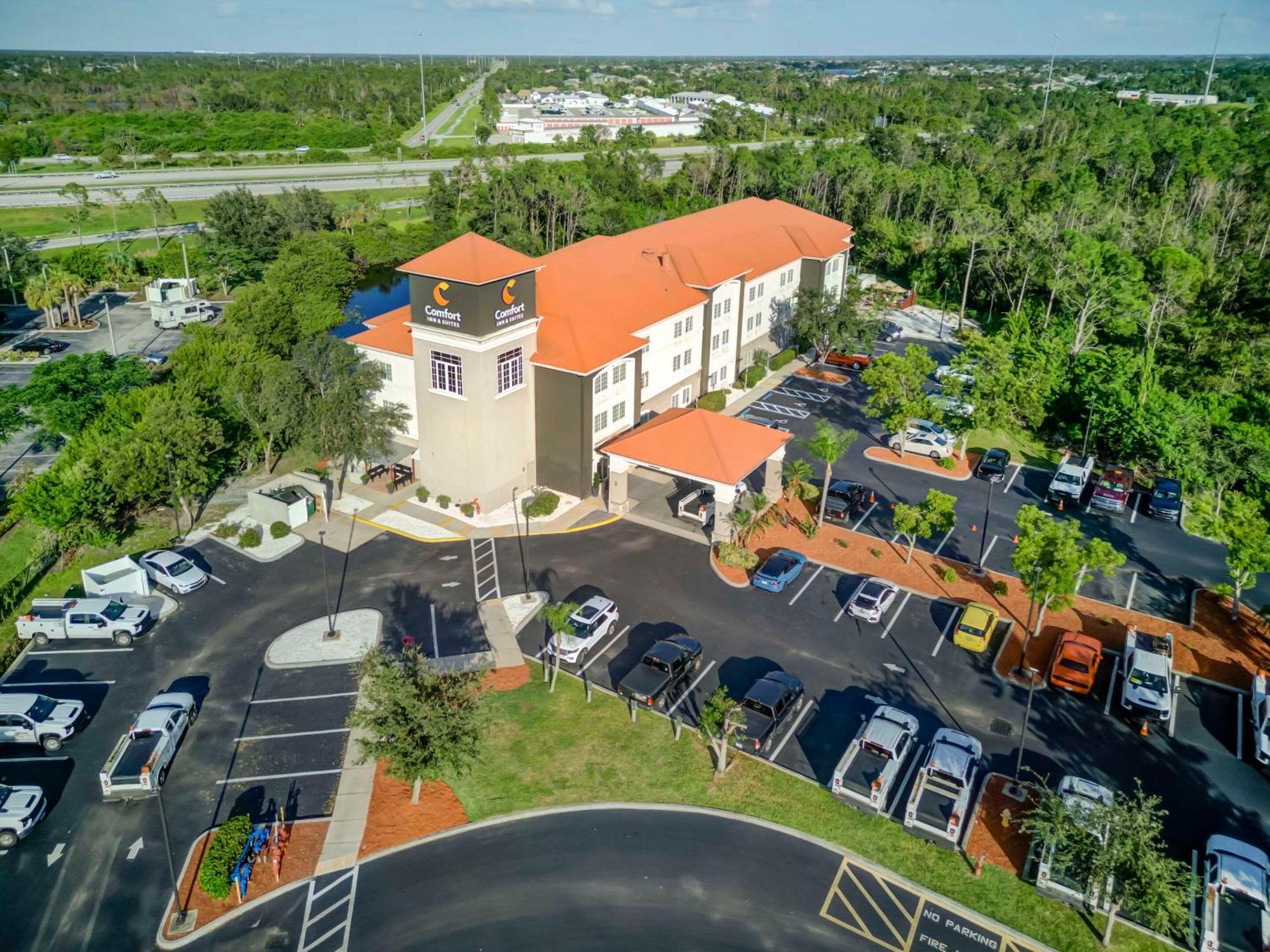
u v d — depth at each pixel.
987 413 60.28
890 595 46.12
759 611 45.72
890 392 61.88
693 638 43.16
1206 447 60.53
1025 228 98.06
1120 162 153.50
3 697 36.81
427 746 31.56
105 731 37.25
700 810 33.44
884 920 29.22
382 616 45.19
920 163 162.75
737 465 50.75
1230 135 178.62
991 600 46.88
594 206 135.12
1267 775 35.38
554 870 30.88
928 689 40.06
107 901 29.64
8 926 28.70
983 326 95.50
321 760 35.91
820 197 142.75
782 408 71.50
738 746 36.12
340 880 30.47
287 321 86.88
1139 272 90.50
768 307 78.94
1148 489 60.28
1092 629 44.47
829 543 52.41
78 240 128.25
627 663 41.69
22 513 50.84
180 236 126.69
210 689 39.84
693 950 28.08
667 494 58.34
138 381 68.69
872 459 63.47
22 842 31.83
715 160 157.00
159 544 52.06
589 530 53.66
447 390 53.31
